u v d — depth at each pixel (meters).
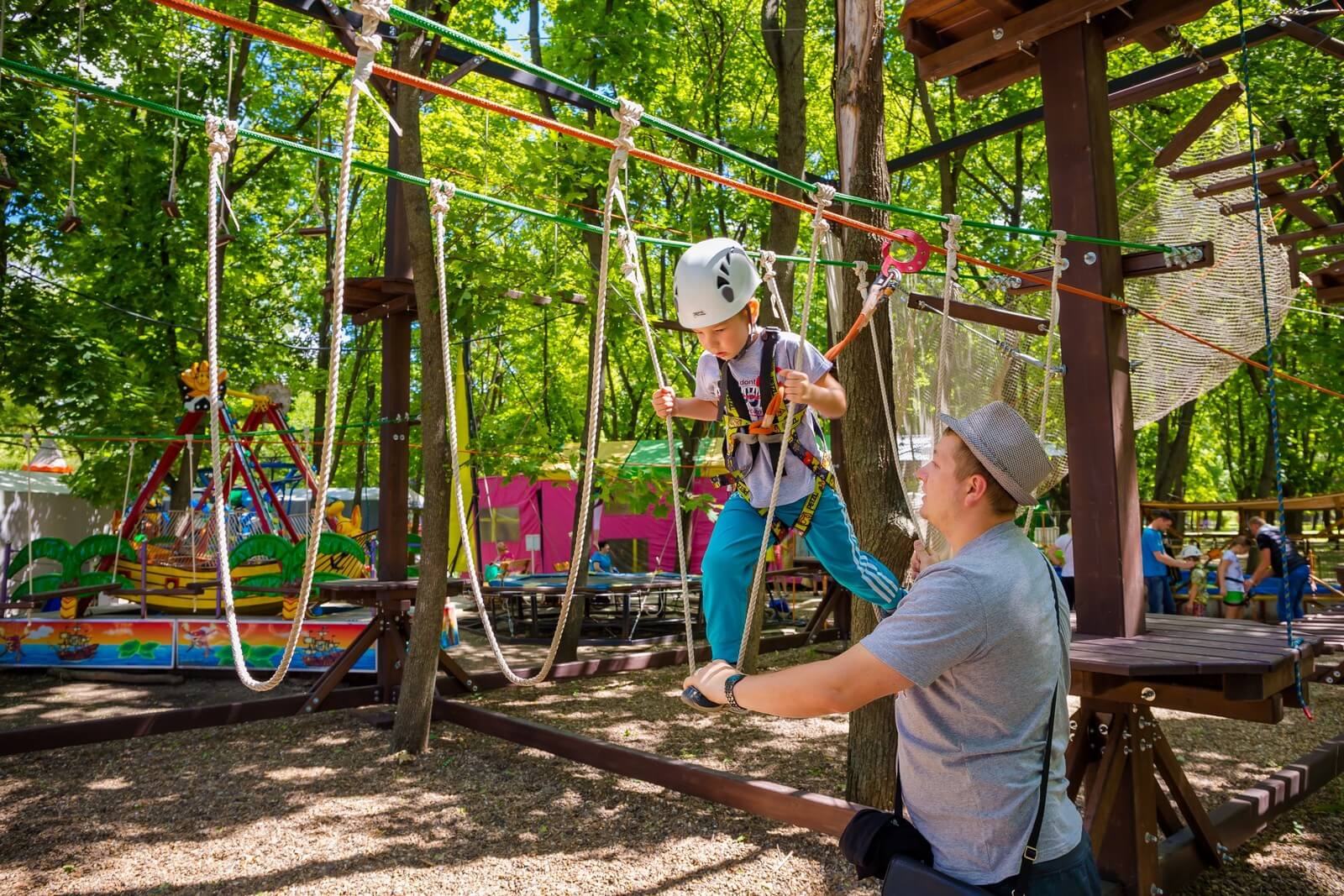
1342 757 5.68
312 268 19.34
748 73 16.77
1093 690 3.99
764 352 3.02
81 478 14.01
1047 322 5.03
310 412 27.67
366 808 5.62
